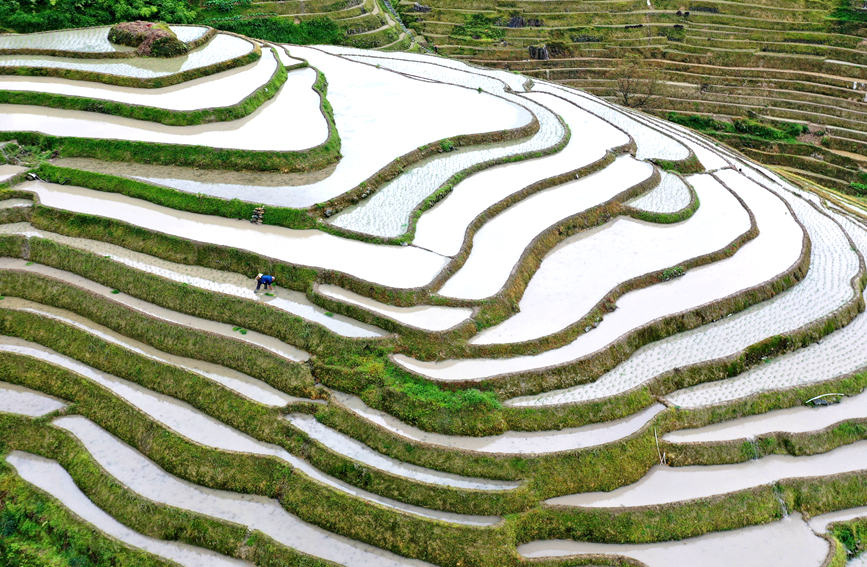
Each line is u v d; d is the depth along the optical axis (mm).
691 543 25641
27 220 38188
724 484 27359
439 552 24547
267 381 30359
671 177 46844
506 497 25797
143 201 39188
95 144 42125
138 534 25641
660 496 26797
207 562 24781
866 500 27469
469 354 30812
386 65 62656
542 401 29391
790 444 28703
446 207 39781
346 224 37438
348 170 41812
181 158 41625
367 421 28219
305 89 51719
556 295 34750
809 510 26969
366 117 49250
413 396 28750
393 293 32656
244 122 45688
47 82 48188
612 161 47125
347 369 30047
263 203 38219
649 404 29938
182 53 53344
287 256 34938
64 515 26141
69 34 56281
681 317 33844
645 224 41125
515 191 41562
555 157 46469
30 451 28766
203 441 28250
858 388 31297
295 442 27953
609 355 31406
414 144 45062
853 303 35875
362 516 25297
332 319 32344
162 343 31969
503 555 24516
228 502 26469
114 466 27797
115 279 34531
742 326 34250
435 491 25859
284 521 25797
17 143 42406
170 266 35312
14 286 34969
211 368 31188
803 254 39344
